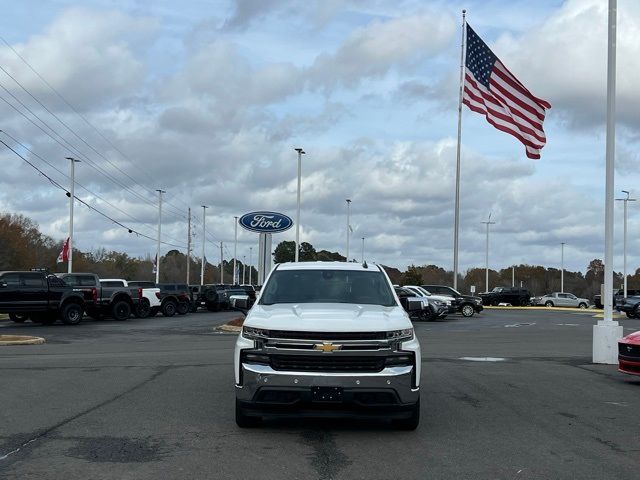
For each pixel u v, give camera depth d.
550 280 125.94
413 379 7.32
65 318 29.25
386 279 9.15
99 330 26.89
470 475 6.12
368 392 7.06
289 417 8.55
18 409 8.99
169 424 8.12
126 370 12.97
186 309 41.09
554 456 6.85
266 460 6.54
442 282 121.75
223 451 6.86
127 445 7.08
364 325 7.28
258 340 7.29
